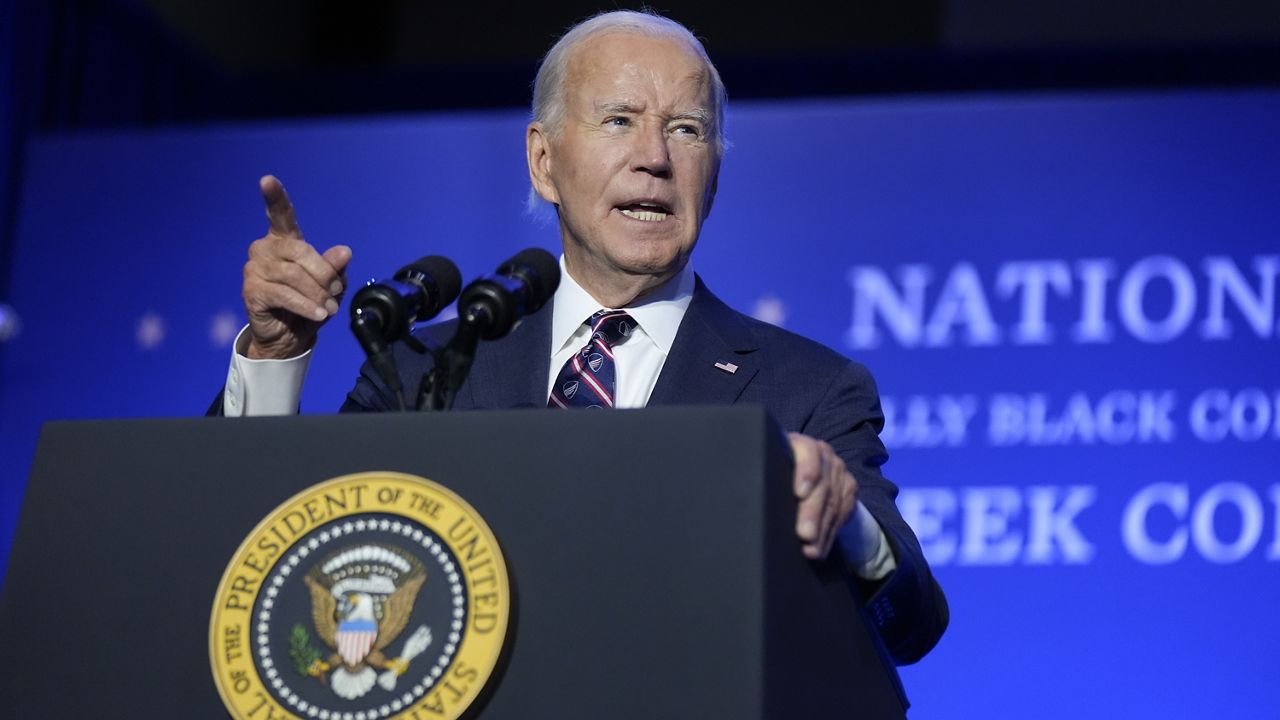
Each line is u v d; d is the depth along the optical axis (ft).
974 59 57.31
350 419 15.24
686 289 23.07
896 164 50.06
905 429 47.73
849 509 15.84
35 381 52.85
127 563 15.26
